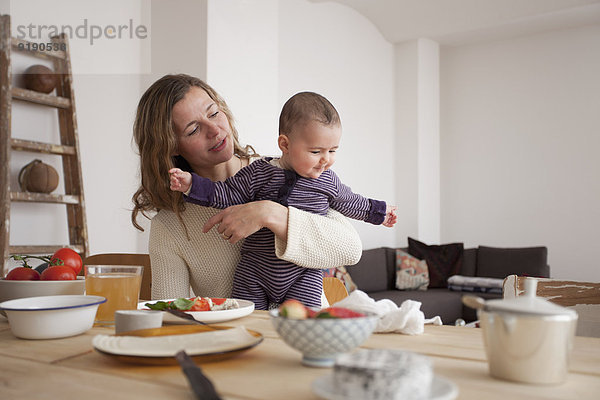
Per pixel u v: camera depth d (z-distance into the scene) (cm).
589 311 118
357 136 566
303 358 71
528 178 604
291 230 125
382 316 94
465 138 641
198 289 155
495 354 64
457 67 646
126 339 79
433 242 627
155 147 144
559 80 590
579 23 571
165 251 151
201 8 343
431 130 628
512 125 614
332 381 54
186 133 144
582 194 575
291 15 489
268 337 90
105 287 104
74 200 298
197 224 149
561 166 586
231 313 104
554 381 62
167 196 148
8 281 106
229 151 150
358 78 568
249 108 369
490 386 61
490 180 625
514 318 62
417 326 92
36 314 88
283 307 70
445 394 50
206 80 340
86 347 84
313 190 144
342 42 546
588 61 577
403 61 620
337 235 130
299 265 135
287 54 484
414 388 48
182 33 349
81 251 300
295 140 142
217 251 149
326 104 144
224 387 60
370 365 49
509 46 618
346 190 155
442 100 655
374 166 589
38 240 296
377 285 520
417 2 522
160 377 66
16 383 63
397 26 582
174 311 99
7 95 270
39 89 290
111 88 341
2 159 268
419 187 608
